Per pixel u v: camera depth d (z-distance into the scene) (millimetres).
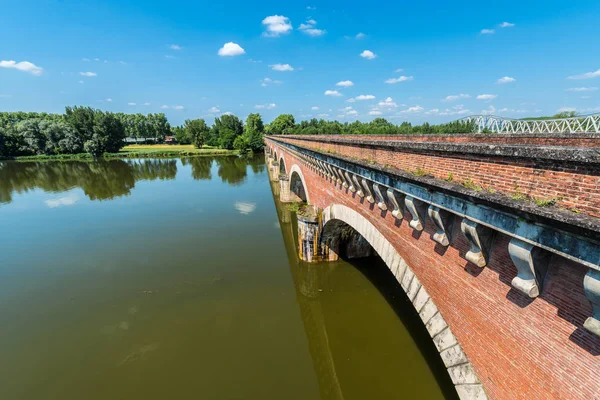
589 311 4152
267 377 12883
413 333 14789
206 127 143375
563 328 4492
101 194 47656
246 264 22734
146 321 16578
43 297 19078
